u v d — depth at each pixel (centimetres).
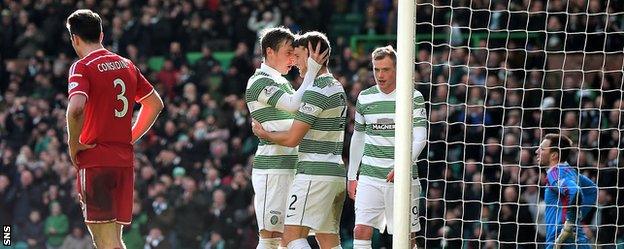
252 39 5812
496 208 4091
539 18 4975
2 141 5425
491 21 5116
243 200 4766
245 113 5166
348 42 5734
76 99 2139
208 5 5962
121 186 2252
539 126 4025
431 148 4366
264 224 2445
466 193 4144
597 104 4506
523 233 4028
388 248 4172
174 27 5884
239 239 4716
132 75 2275
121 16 6006
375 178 2552
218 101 5409
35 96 5722
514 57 4878
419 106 2509
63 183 5153
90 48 2225
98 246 2245
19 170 5234
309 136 2398
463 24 5138
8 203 5209
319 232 2438
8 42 5984
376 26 5766
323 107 2364
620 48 4762
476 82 4725
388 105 2539
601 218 3847
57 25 6009
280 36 2406
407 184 2242
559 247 2984
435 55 4903
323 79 2381
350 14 5994
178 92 5534
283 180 2438
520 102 4578
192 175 4916
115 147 2230
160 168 5053
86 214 2217
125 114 2247
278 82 2414
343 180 2439
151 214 4834
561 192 2950
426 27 5159
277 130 2420
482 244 4059
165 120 5353
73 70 2181
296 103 2358
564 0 4934
